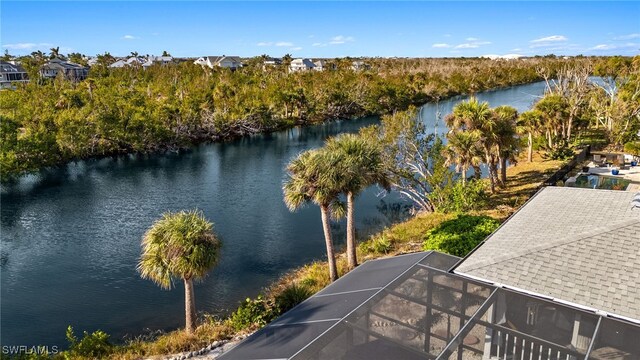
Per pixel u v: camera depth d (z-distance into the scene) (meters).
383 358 10.04
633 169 38.53
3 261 27.06
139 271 25.33
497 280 11.11
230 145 64.69
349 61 177.75
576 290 10.28
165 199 38.91
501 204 30.88
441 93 110.12
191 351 16.25
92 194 40.91
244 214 34.44
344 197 37.16
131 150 60.34
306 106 84.12
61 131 54.19
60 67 129.75
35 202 38.84
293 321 11.94
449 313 12.06
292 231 30.62
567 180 35.66
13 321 20.39
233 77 110.44
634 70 76.50
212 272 24.59
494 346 11.47
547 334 12.05
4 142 46.47
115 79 107.12
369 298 12.24
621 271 10.69
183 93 86.31
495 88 132.62
